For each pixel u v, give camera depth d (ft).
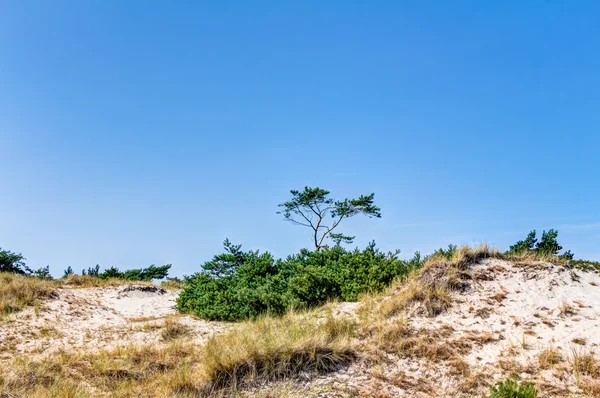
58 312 43.91
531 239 43.70
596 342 25.89
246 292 42.91
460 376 24.26
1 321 38.81
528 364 24.72
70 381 25.45
